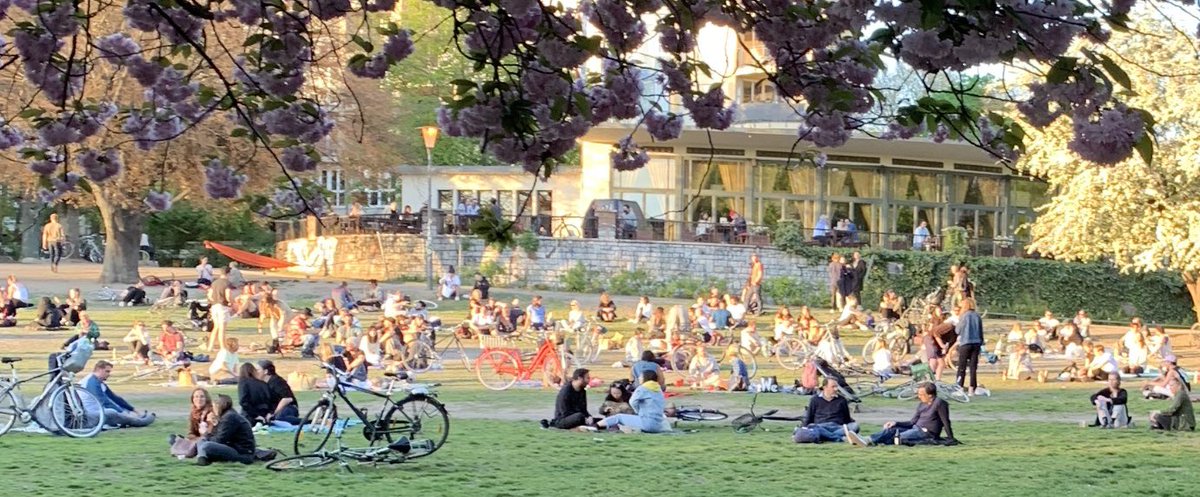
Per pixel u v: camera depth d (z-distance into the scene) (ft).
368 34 28.99
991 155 23.65
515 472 50.60
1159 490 48.32
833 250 168.14
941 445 61.57
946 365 108.37
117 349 106.63
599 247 170.09
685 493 46.32
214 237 203.00
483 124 23.90
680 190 180.34
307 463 51.21
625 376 98.37
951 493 47.06
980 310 168.76
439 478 48.83
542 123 24.16
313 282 164.04
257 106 29.40
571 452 56.95
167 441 58.34
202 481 47.24
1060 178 137.28
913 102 26.25
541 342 95.71
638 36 25.26
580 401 66.23
